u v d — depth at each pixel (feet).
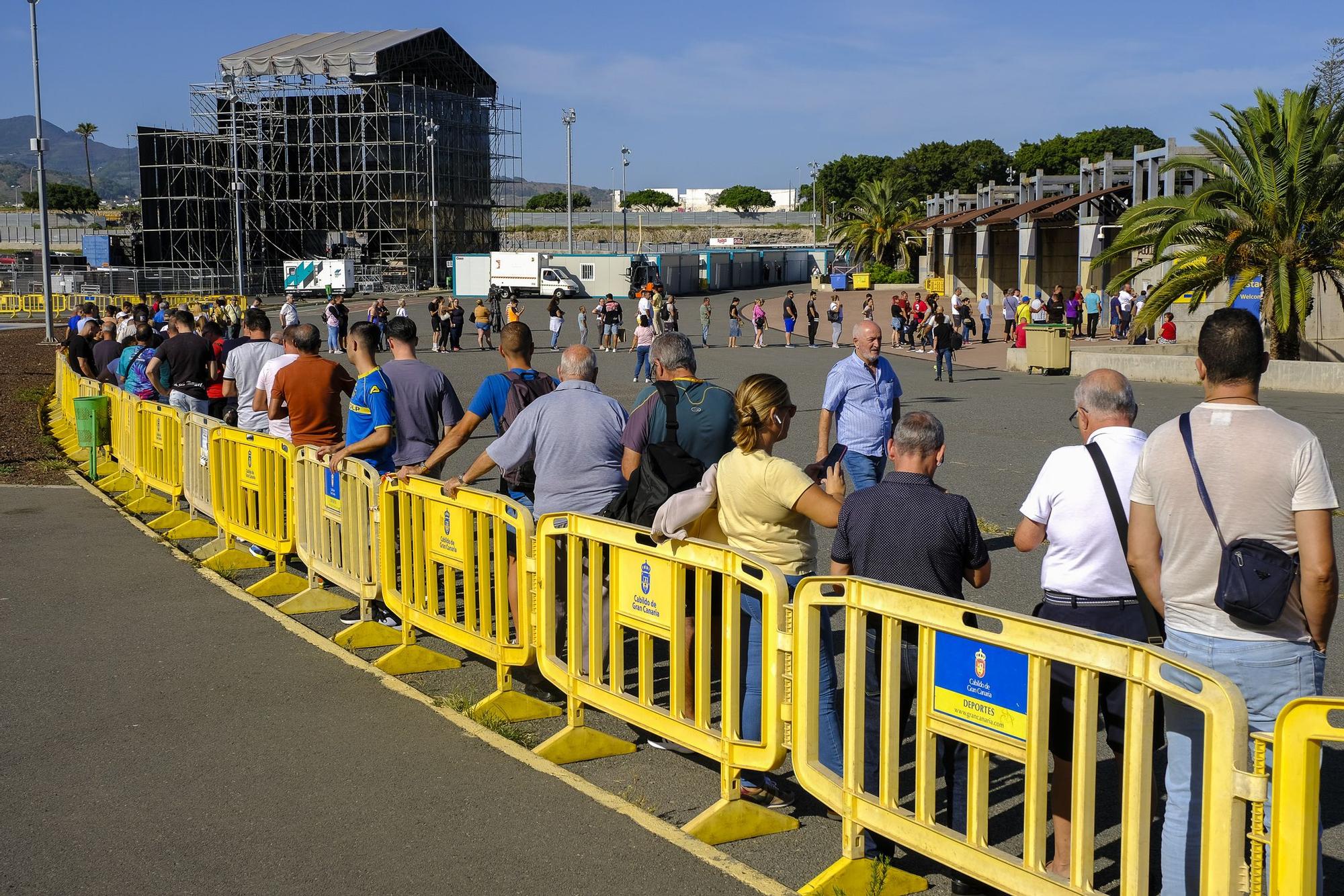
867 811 13.28
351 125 276.62
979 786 12.01
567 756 17.65
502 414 22.50
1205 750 9.88
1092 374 14.17
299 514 26.18
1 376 85.97
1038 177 172.24
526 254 234.58
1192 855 10.80
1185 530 11.22
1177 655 10.28
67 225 459.32
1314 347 98.12
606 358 110.52
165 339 41.83
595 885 13.33
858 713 13.33
